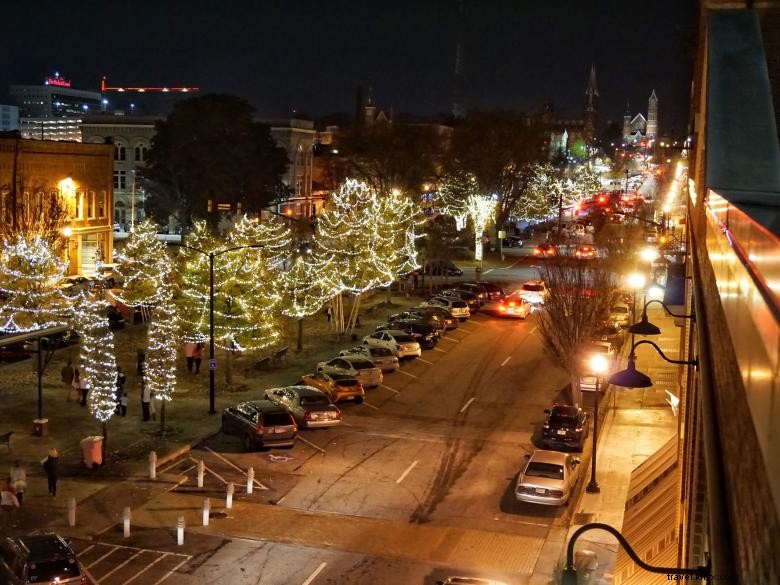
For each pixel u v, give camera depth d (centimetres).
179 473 2933
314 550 2334
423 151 9512
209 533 2433
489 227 10362
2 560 1975
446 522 2553
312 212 11594
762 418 280
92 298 3941
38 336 2769
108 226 7294
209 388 4025
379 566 2239
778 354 256
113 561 2233
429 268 7712
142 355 3947
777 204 502
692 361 1340
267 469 2998
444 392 4097
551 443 3192
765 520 278
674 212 7106
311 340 5159
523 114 9750
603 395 4066
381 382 4194
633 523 2225
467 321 5925
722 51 970
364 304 6506
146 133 10431
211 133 9256
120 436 3303
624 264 5425
